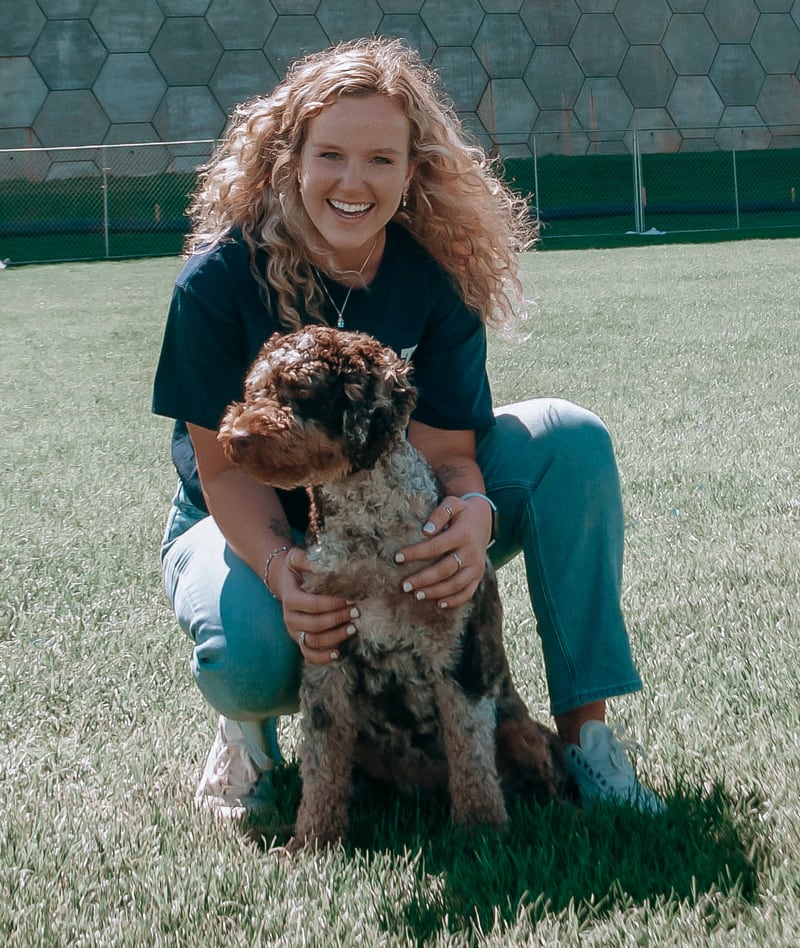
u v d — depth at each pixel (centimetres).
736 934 224
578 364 1045
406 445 279
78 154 3161
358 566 268
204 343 302
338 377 266
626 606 436
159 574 512
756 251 2336
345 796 284
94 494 665
